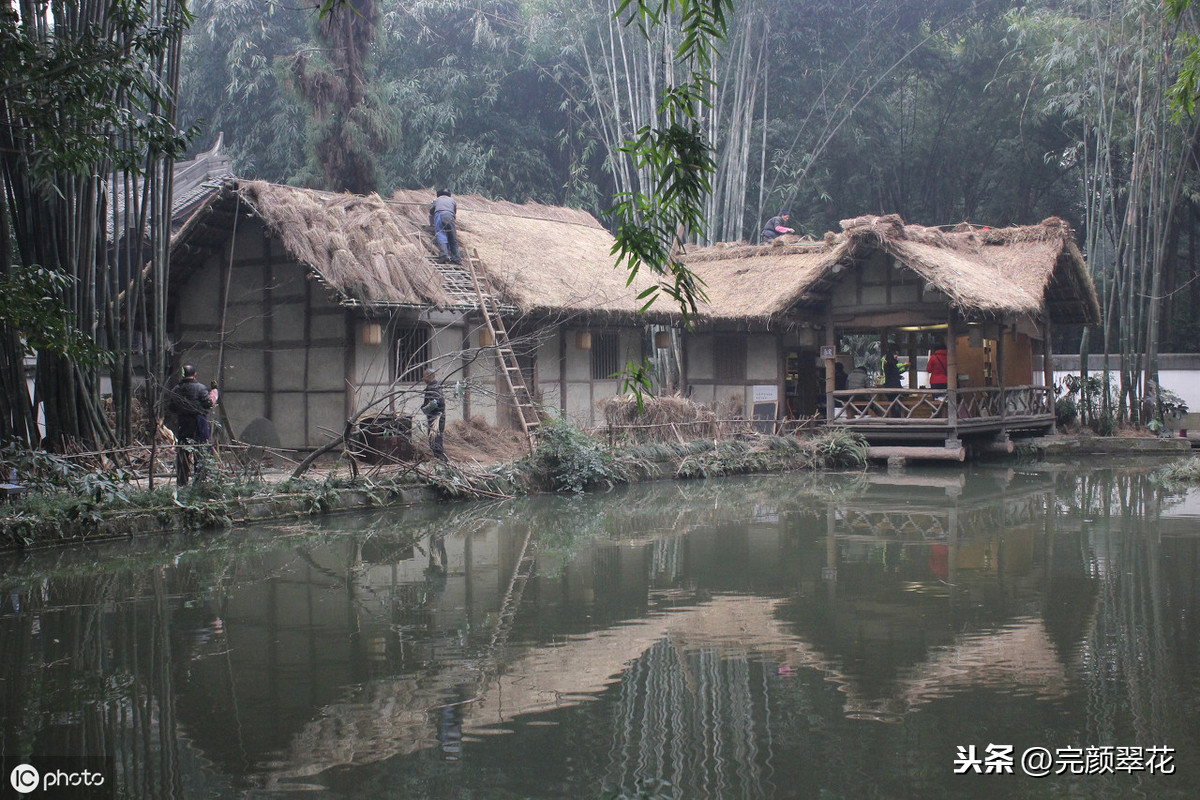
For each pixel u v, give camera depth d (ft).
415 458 44.73
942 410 58.80
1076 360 77.15
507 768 14.69
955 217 95.96
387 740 15.78
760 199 77.25
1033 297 57.06
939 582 26.71
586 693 17.98
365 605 24.53
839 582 26.86
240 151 90.89
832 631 21.89
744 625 22.45
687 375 67.41
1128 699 17.31
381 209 51.24
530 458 46.57
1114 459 61.82
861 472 55.16
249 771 14.66
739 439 57.36
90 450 35.29
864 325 59.88
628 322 57.36
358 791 13.93
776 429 61.98
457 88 86.58
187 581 27.22
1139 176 65.41
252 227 49.39
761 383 64.49
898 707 17.06
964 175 93.25
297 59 64.13
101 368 39.63
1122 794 13.75
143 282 39.32
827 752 15.26
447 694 17.93
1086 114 69.10
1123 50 63.21
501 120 90.02
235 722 16.60
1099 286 72.08
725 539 33.81
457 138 87.35
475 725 16.42
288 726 16.43
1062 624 22.21
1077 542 32.27
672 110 15.39
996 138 88.74
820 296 60.34
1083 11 75.46
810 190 88.07
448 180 85.56
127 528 33.27
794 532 35.17
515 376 54.19
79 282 34.53
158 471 39.55
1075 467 56.90
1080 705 17.07
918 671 18.97
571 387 57.62
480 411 52.47
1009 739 15.66
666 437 54.24
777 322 59.11
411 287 47.01
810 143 86.99
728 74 77.97
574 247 61.62
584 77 87.61
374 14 65.51
